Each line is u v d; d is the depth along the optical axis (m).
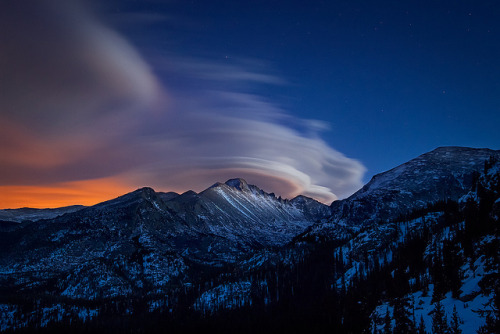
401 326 165.75
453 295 169.38
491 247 178.38
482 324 140.88
